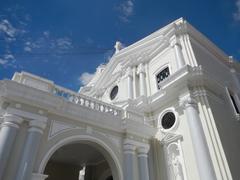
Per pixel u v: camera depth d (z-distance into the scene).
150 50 16.34
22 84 8.02
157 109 13.00
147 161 10.43
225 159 8.66
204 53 14.62
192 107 10.51
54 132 8.43
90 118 9.62
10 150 7.05
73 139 8.78
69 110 9.15
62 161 13.02
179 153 10.39
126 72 17.14
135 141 10.34
